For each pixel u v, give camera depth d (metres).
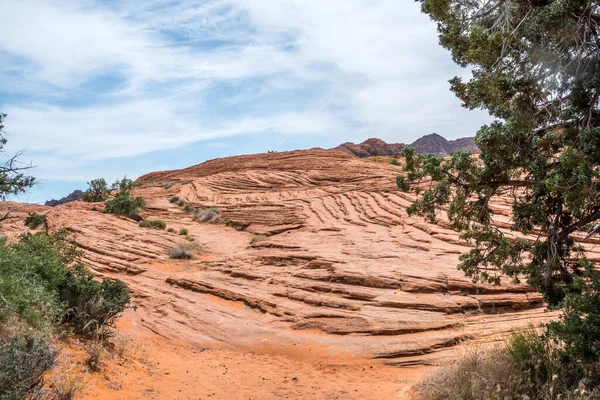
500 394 5.71
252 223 35.69
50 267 9.86
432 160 6.96
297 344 12.47
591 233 7.04
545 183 5.71
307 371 10.65
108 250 25.44
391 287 15.42
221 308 16.09
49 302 8.41
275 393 9.02
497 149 6.34
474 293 13.79
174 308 16.41
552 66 6.09
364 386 9.29
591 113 6.12
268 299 16.33
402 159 60.41
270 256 21.89
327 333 13.05
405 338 11.72
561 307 6.43
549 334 6.15
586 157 5.76
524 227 7.32
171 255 26.12
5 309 7.32
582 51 6.02
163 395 7.93
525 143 6.55
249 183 51.41
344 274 16.81
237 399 8.49
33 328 7.61
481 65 6.47
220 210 40.41
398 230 24.31
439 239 20.59
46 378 6.59
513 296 12.95
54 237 13.68
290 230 32.03
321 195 42.06
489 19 6.79
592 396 4.89
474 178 6.75
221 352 12.49
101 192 49.75
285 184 49.59
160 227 34.47
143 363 9.55
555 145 6.42
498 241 7.59
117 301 10.23
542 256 7.05
